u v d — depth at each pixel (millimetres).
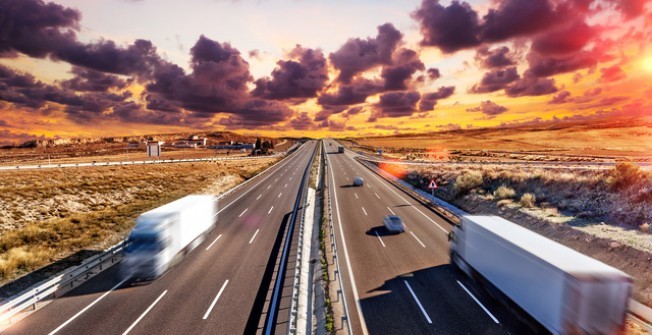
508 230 12875
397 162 70562
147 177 47625
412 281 14859
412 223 24969
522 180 30547
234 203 33531
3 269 15602
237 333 10734
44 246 19578
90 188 37156
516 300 11117
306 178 53781
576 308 8625
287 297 13312
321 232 22125
